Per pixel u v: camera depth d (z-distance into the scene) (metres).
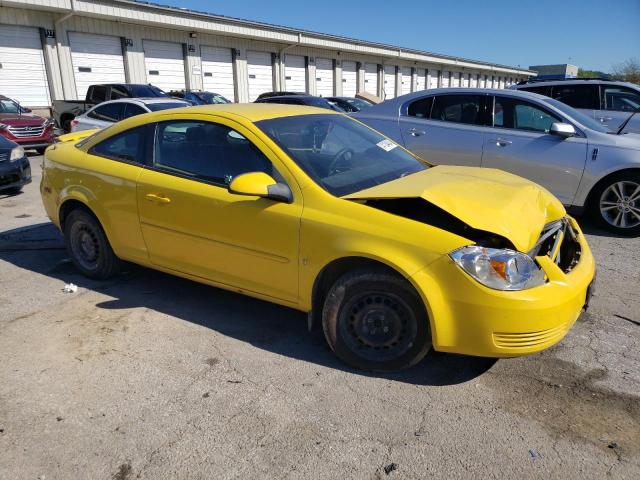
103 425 2.71
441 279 2.80
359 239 2.98
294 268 3.25
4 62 18.52
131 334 3.66
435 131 6.86
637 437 2.60
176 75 24.34
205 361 3.31
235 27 25.30
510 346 2.78
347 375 3.15
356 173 3.54
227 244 3.51
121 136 4.21
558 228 3.38
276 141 3.45
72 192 4.36
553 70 55.50
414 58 39.56
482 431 2.65
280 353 3.41
